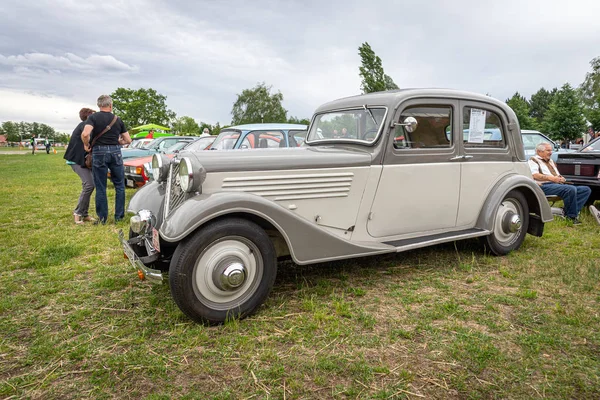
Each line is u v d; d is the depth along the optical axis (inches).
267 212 105.0
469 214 155.2
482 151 154.3
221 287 101.9
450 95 143.9
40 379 81.7
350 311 112.0
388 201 134.1
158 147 457.1
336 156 125.4
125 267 150.5
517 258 158.4
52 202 301.1
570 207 219.0
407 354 90.4
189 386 79.0
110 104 216.7
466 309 113.9
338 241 117.1
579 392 76.5
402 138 134.6
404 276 140.5
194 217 97.0
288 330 101.3
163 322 105.9
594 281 130.2
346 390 77.0
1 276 141.8
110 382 80.3
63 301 120.1
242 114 2055.9
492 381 80.0
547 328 101.0
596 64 1466.5
